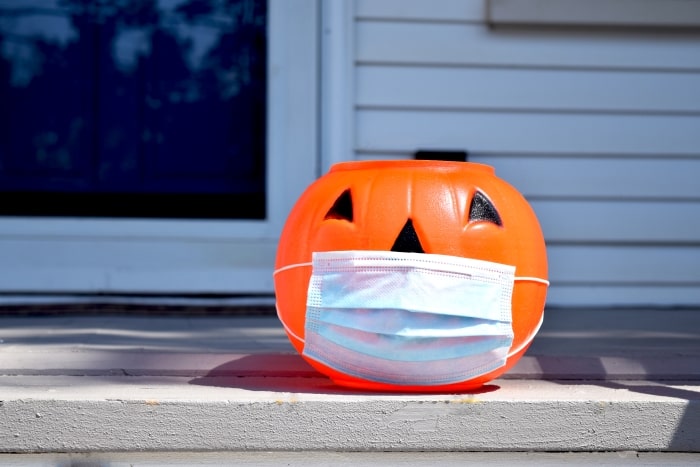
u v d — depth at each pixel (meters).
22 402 1.84
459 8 4.19
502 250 1.98
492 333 1.93
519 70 4.23
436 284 1.90
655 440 1.91
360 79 4.18
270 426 1.86
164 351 2.61
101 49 4.31
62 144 4.32
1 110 4.29
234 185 4.38
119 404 1.85
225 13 4.35
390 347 1.92
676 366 2.40
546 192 4.26
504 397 1.93
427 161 2.08
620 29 4.25
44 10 4.29
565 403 1.90
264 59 4.36
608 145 4.27
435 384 1.99
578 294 4.27
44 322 3.48
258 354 2.57
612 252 4.28
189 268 4.24
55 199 4.31
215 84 4.37
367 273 1.91
